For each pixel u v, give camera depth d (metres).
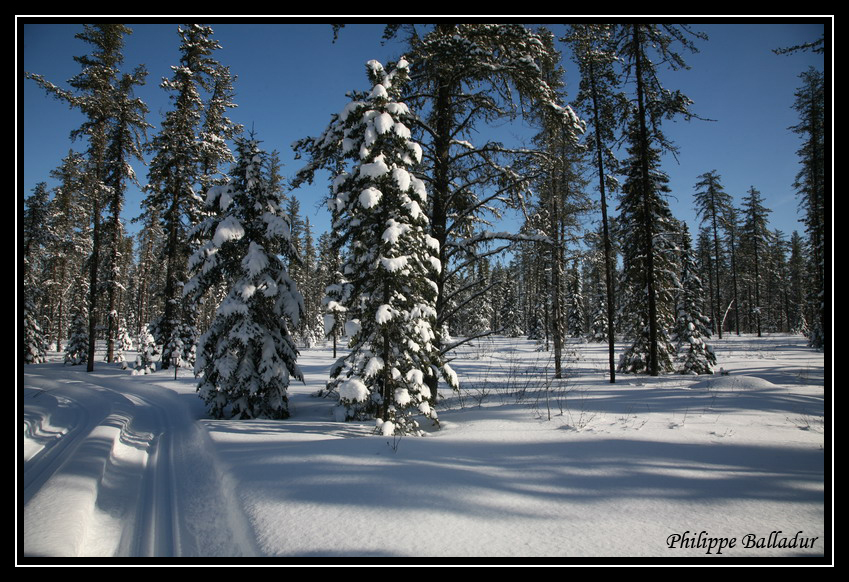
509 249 11.24
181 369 23.89
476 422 8.45
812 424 6.75
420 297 8.98
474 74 10.85
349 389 7.94
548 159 11.88
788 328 55.22
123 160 24.27
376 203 7.94
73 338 29.33
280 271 12.45
